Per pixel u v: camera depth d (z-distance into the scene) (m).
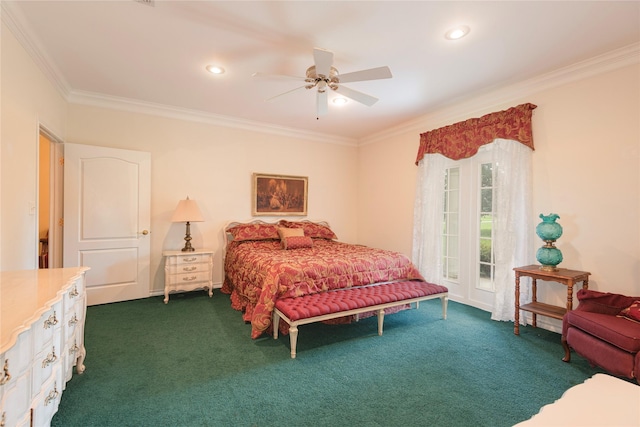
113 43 2.43
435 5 1.95
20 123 2.21
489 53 2.55
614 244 2.54
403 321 3.18
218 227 4.46
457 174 3.97
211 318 3.18
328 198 5.44
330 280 2.89
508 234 3.14
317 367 2.20
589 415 0.95
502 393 1.90
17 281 1.57
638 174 2.41
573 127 2.79
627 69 2.47
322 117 4.35
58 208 3.44
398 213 4.78
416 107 3.90
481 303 3.64
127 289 3.75
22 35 2.17
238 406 1.74
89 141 3.59
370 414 1.69
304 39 2.36
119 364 2.20
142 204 3.81
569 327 2.24
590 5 1.93
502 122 3.24
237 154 4.58
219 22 2.15
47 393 1.26
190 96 3.59
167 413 1.67
